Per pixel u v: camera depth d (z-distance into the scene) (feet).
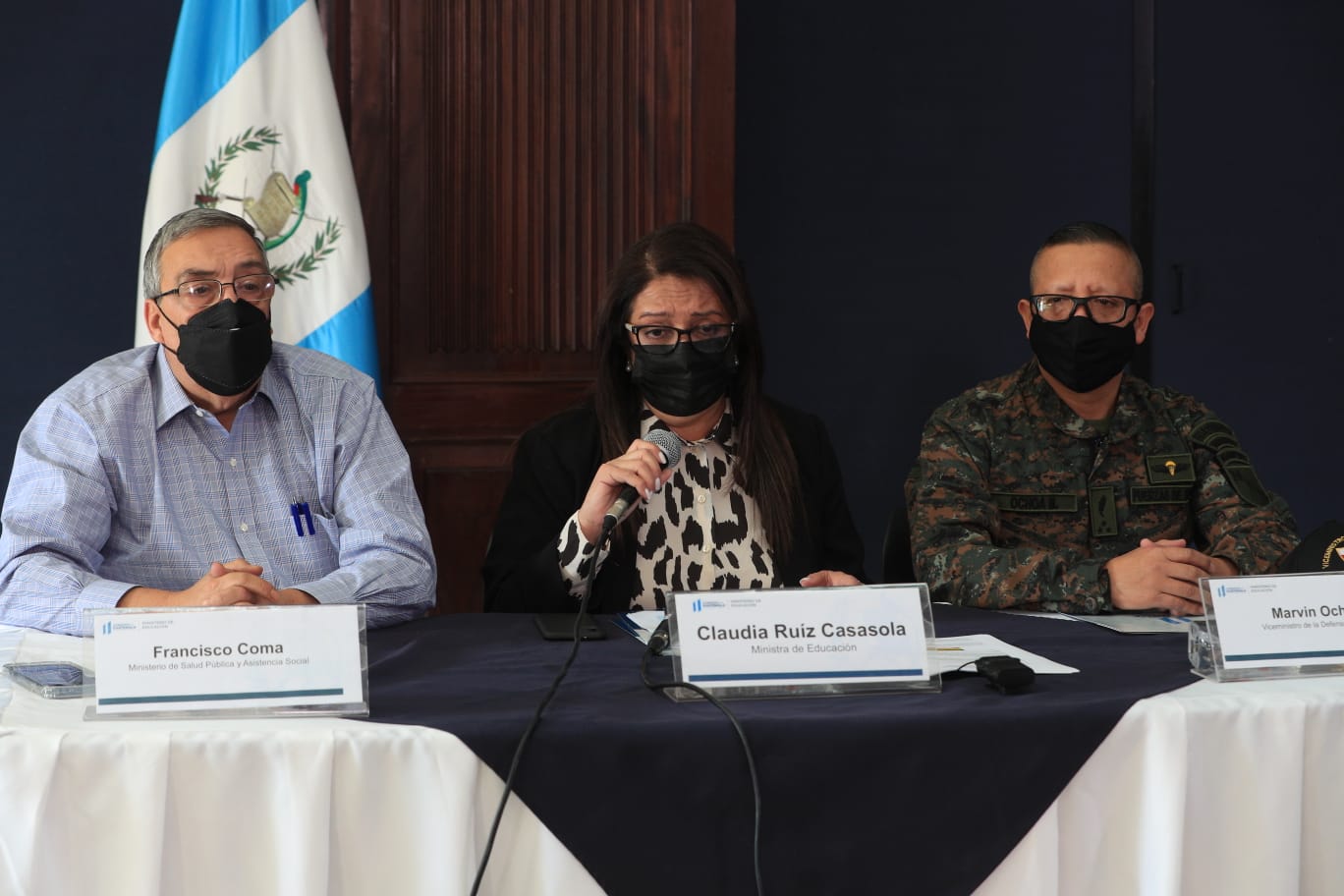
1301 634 5.37
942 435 8.48
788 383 13.43
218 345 6.98
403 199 11.30
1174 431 8.55
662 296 7.50
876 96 13.42
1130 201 13.82
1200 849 4.88
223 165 10.47
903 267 13.53
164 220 10.37
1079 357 8.09
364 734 4.44
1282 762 4.88
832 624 5.14
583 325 11.48
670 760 4.54
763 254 13.35
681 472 7.82
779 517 7.80
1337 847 4.99
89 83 11.85
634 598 7.57
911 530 8.36
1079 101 13.71
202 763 4.38
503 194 11.37
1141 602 6.98
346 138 10.99
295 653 4.73
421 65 11.24
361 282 10.57
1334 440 14.15
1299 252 14.02
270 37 10.64
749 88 13.26
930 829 4.64
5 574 6.56
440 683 5.27
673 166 11.41
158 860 4.32
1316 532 7.23
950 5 13.48
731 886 4.58
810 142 13.35
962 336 13.64
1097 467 8.45
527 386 11.46
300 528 7.46
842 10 13.34
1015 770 4.68
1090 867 4.80
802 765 4.58
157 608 4.73
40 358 11.89
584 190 11.40
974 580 7.42
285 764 4.40
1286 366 14.07
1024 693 5.02
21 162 11.79
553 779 4.51
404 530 7.30
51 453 6.95
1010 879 4.67
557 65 11.33
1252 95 13.91
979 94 13.56
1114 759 4.80
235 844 4.42
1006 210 13.65
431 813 4.47
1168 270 13.88
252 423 7.52
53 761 4.26
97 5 11.84
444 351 11.42
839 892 4.61
